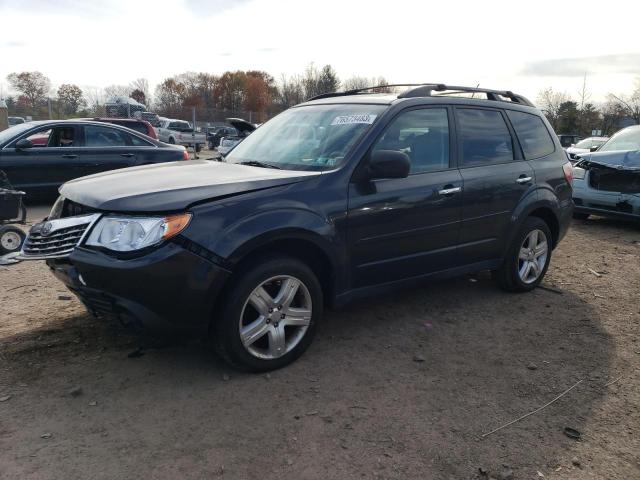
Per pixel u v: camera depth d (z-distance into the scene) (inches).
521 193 193.9
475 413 122.8
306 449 107.3
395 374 139.9
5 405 118.0
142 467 100.1
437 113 174.1
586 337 168.6
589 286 221.8
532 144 206.5
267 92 2484.0
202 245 120.2
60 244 128.3
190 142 1179.3
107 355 142.9
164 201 120.5
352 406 123.6
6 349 143.7
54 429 110.4
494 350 156.9
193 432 111.3
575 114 1727.4
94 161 376.8
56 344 147.9
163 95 2409.0
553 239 217.3
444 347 157.6
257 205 129.2
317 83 2410.2
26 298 183.8
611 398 131.5
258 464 102.3
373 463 104.0
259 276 130.0
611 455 109.3
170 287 118.6
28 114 1055.6
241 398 124.9
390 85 190.4
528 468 104.3
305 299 140.9
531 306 194.7
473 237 180.7
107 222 121.3
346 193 144.6
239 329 129.2
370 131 154.3
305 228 134.3
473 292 207.5
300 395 127.3
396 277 162.4
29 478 95.9
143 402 121.5
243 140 192.1
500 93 204.5
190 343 151.7
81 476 97.0
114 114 1198.9
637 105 1526.8
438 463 104.7
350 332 165.9
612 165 334.0
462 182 173.0
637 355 156.3
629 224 370.0
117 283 117.3
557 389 135.2
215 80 2470.5
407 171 143.6
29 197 361.1
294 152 161.8
